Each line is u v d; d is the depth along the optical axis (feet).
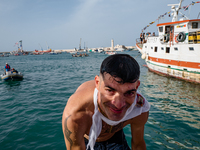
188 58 39.42
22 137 15.88
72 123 3.99
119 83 2.93
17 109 24.22
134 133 5.49
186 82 40.42
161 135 15.34
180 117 19.62
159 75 51.03
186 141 14.26
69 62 145.38
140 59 137.59
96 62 132.46
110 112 3.33
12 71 54.44
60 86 41.57
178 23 45.55
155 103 25.32
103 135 4.97
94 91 3.99
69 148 4.44
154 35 57.11
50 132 16.63
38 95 32.42
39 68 96.94
